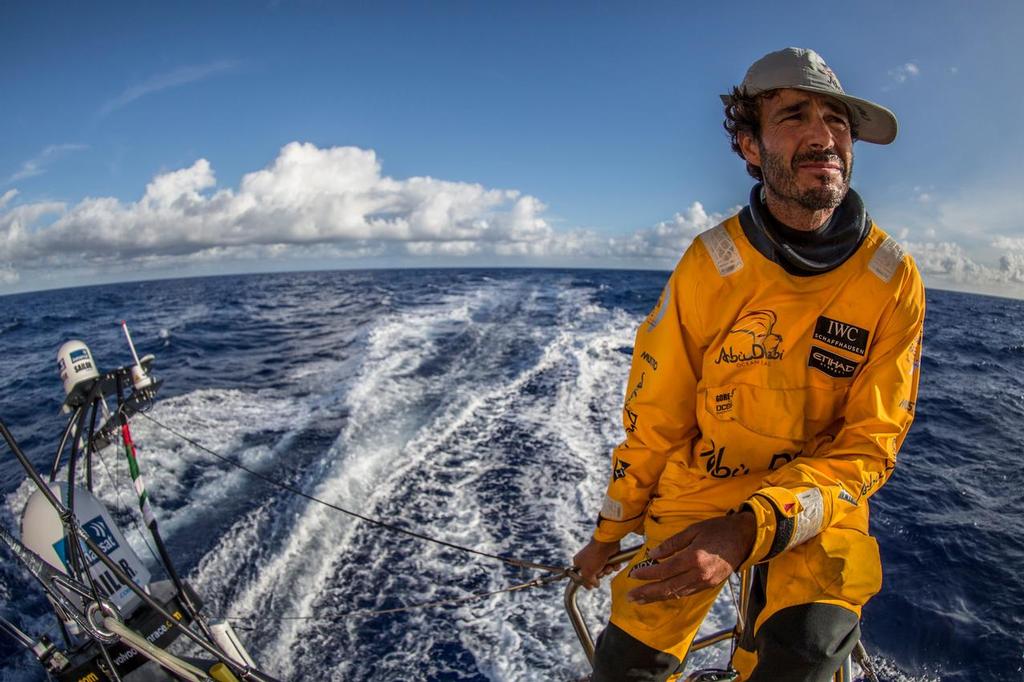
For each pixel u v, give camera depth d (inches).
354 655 160.7
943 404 398.9
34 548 95.0
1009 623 173.2
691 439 50.1
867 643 167.6
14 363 597.3
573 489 249.8
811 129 40.3
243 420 326.3
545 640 164.7
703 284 45.1
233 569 191.5
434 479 258.2
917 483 269.0
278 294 1358.3
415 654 160.1
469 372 432.1
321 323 740.0
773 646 39.1
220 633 106.3
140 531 212.8
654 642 46.5
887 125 41.2
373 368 439.2
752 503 35.8
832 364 43.1
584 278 1727.4
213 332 711.1
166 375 455.2
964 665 159.8
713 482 47.5
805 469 39.4
